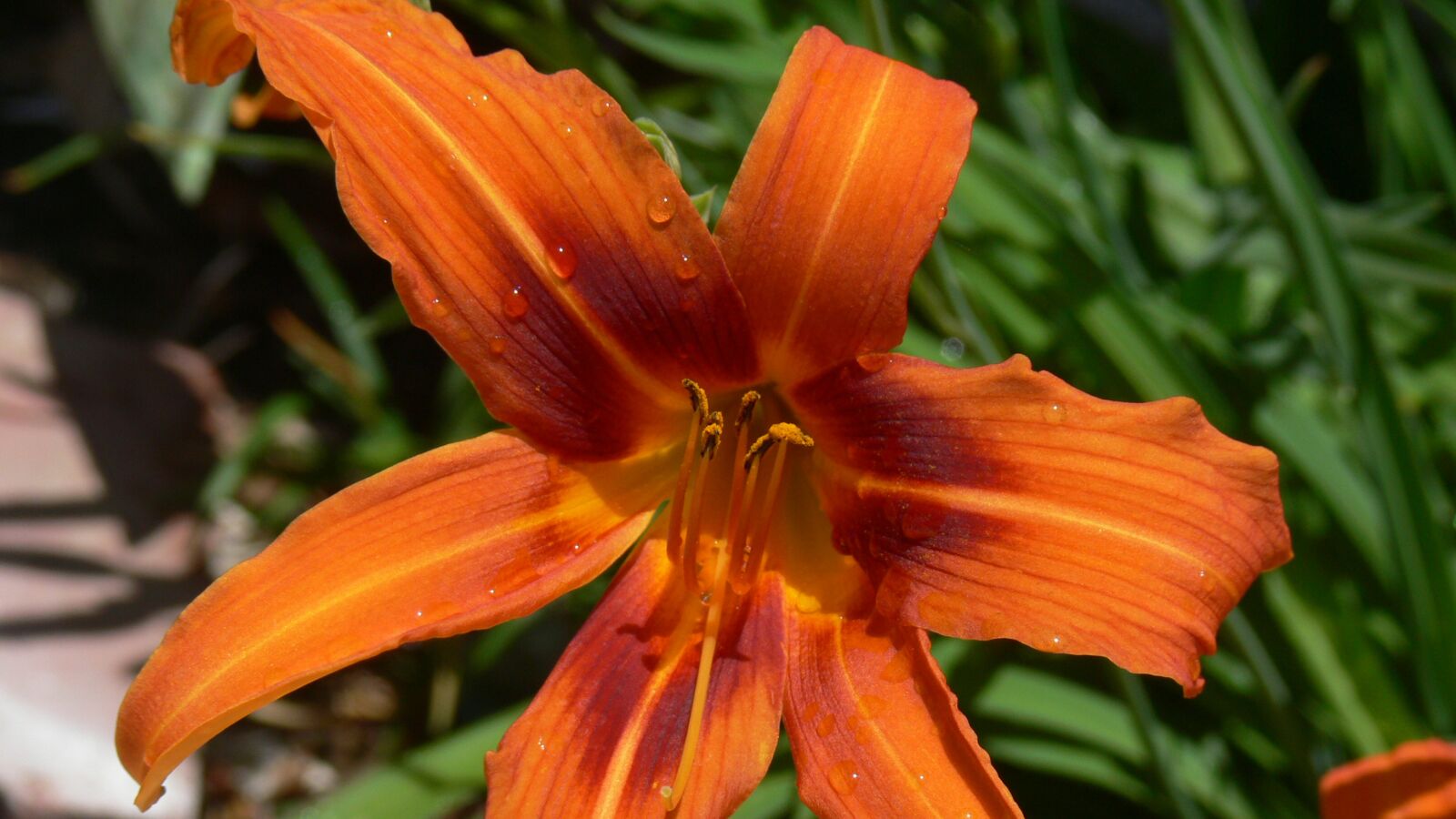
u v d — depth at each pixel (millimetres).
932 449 278
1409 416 368
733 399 302
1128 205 438
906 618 275
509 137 276
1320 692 365
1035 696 364
